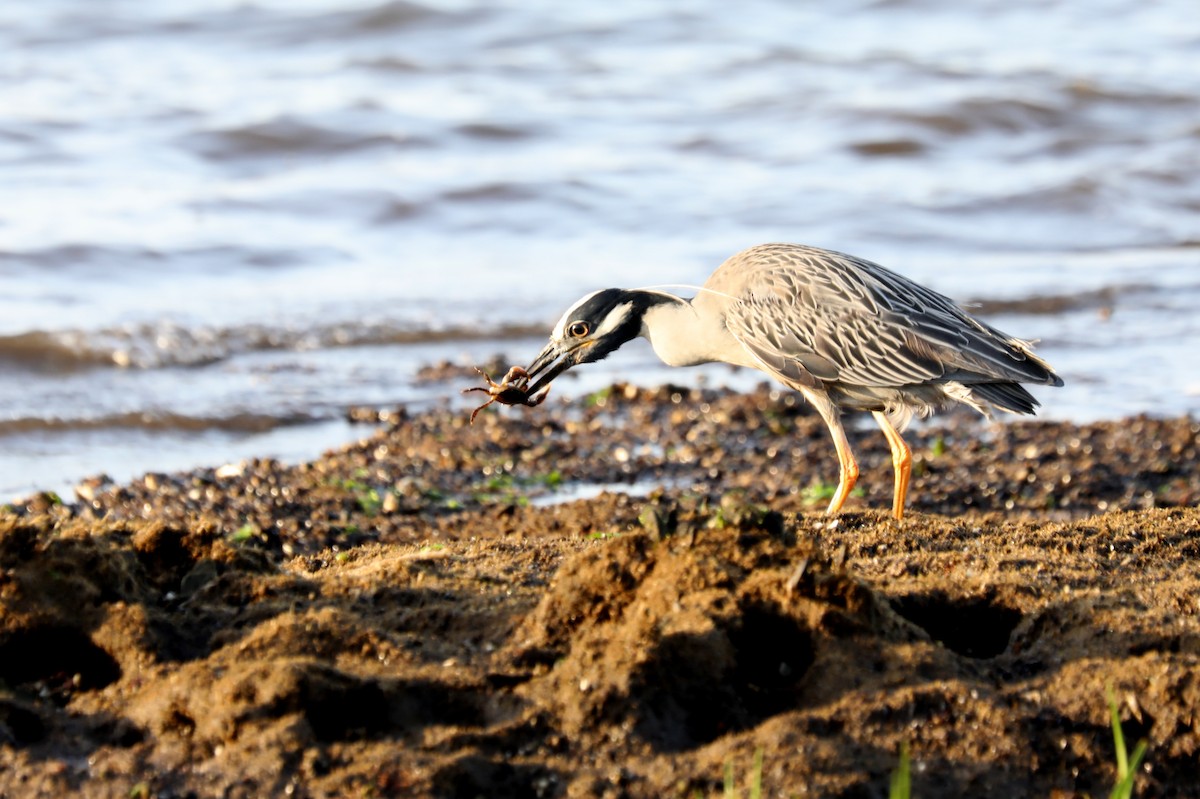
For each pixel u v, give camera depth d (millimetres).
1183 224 23641
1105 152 26469
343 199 22750
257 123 25203
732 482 13711
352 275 20516
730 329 11172
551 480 13633
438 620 7672
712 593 7219
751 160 25641
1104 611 7645
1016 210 23766
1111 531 9398
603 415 15750
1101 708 7055
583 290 19891
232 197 22594
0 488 13508
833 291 10953
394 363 17609
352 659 7293
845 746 6762
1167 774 6926
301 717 6793
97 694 7211
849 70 30609
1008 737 6887
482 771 6633
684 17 33875
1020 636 7648
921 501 13023
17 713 7008
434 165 24656
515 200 23234
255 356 17719
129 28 31234
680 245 21703
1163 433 14930
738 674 7066
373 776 6539
